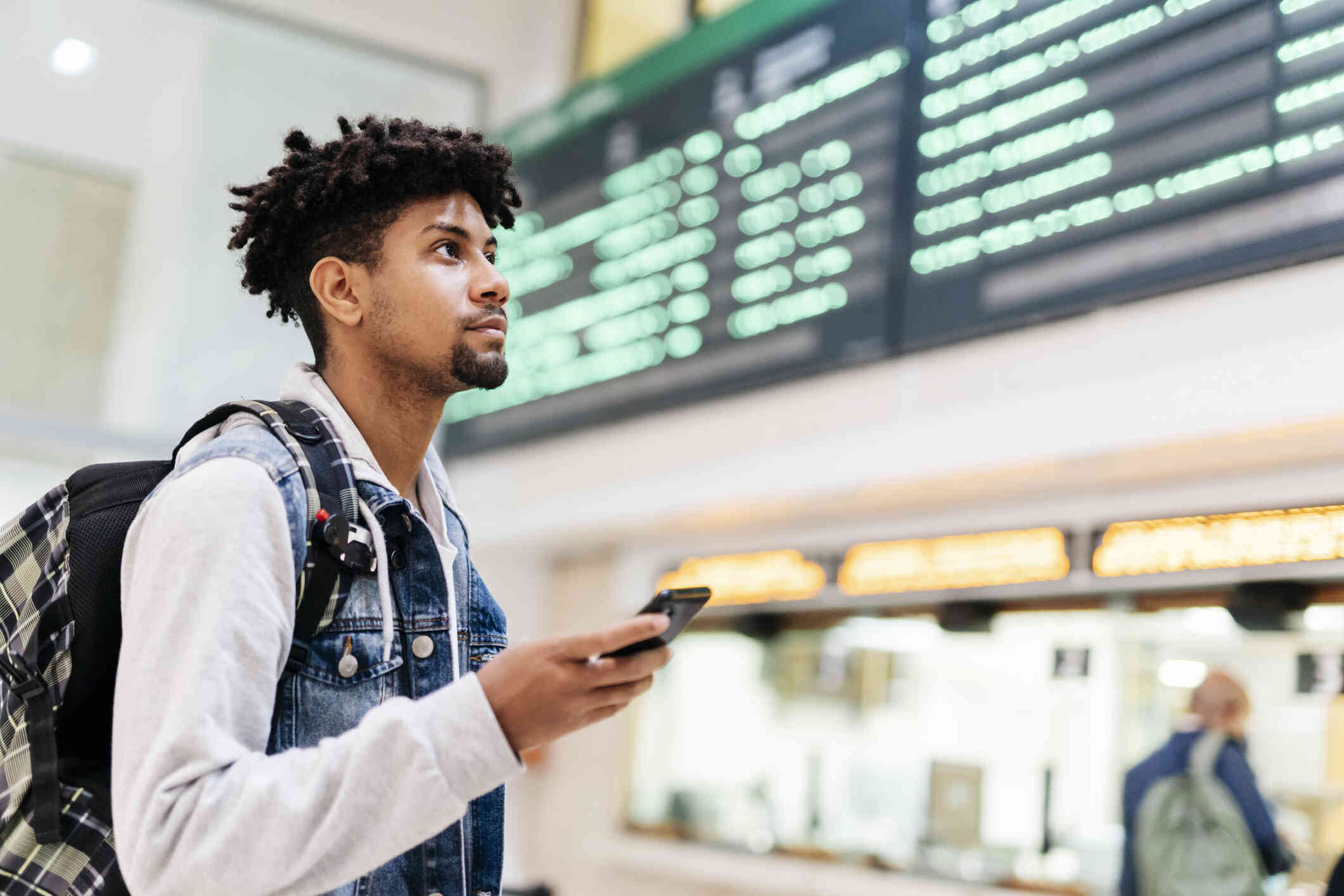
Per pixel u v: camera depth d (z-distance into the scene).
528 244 5.31
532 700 0.73
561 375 5.04
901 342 3.79
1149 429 3.17
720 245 4.48
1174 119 3.22
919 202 3.83
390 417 1.02
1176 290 3.14
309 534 0.87
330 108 5.49
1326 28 2.96
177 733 0.73
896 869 4.34
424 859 0.92
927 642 4.42
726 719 5.05
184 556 0.79
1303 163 2.94
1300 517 3.36
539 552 5.79
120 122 5.12
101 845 0.85
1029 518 4.04
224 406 0.92
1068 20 3.54
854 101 4.12
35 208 4.95
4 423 4.70
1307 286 2.91
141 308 5.06
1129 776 3.51
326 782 0.71
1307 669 3.43
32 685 0.87
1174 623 3.75
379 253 1.00
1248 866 3.25
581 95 5.22
